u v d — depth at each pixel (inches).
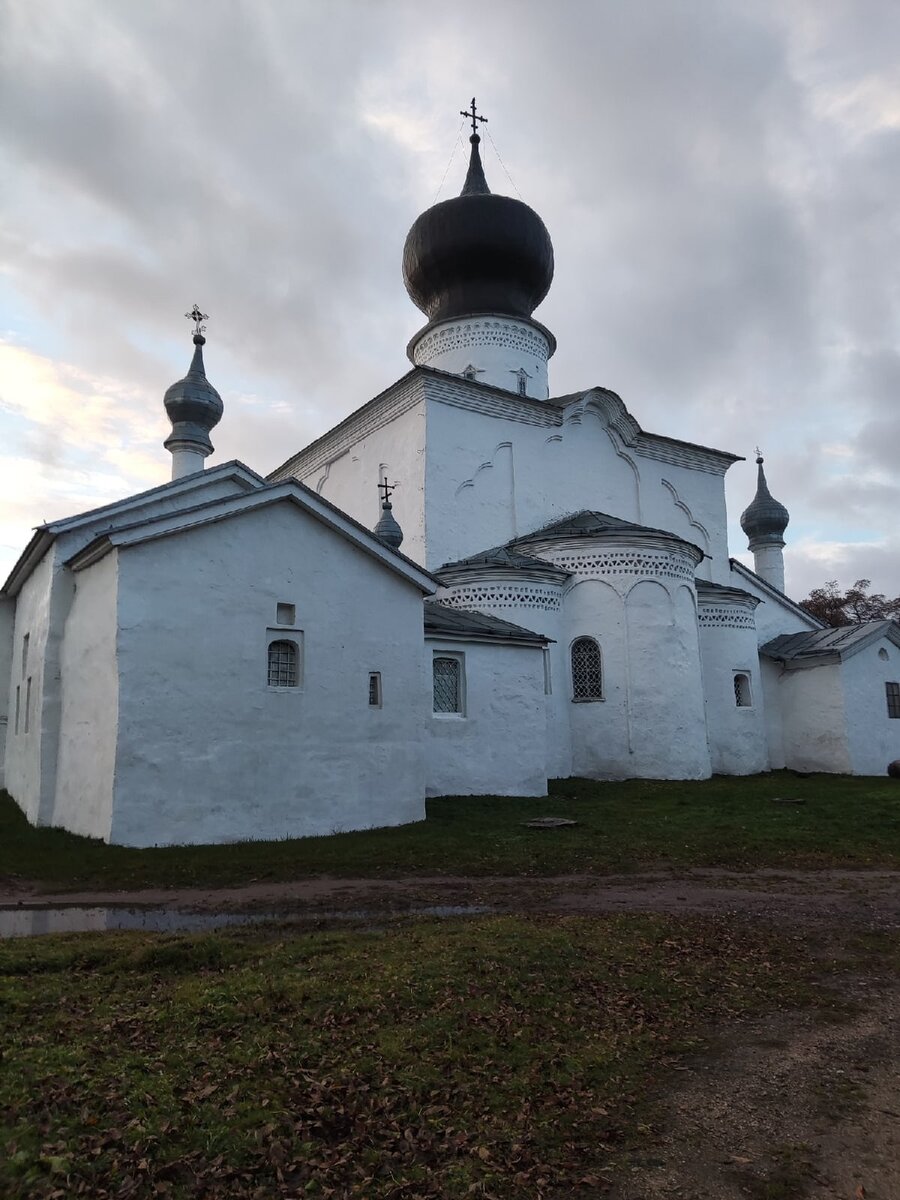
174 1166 160.9
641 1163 168.9
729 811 674.2
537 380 1208.2
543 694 821.2
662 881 446.0
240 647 572.4
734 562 1253.7
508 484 1045.8
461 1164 166.6
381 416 1075.9
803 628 1278.3
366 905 390.0
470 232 1173.1
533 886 432.8
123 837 510.9
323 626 616.7
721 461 1277.1
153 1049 212.1
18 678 810.2
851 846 534.6
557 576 916.6
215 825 544.1
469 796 746.2
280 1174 160.4
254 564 587.8
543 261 1210.6
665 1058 220.1
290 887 430.6
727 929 346.6
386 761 633.0
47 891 422.0
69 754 601.6
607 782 861.8
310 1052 211.8
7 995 248.4
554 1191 159.0
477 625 801.6
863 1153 173.3
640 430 1175.6
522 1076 203.9
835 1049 227.1
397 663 655.1
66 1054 206.2
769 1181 162.4
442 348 1194.0
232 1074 198.5
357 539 635.5
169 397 1013.8
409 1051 214.1
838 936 339.3
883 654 1134.4
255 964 283.9
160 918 367.2
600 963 290.2
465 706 770.2
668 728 896.9
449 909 382.3
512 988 261.1
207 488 704.4
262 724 573.9
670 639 916.6
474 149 1277.1
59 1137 168.2
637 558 921.5
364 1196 155.6
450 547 984.3
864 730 1086.4
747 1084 205.2
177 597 550.0
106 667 541.3
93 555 572.4
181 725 539.5
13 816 681.0
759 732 1055.6
